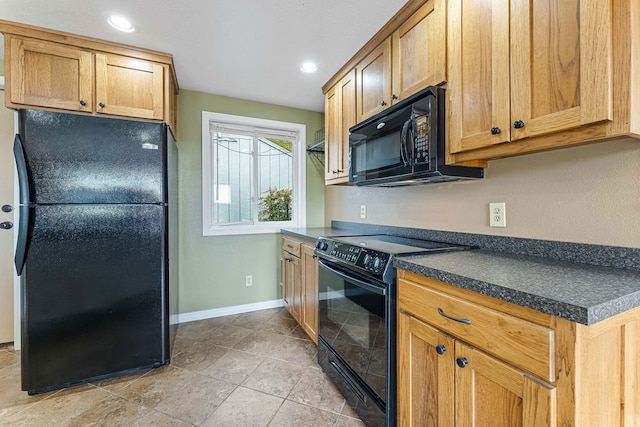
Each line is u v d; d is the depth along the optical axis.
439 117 1.37
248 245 3.11
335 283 1.79
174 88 2.48
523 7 1.04
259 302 3.17
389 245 1.62
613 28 0.82
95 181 1.85
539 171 1.29
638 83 0.80
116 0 1.54
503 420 0.84
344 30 1.82
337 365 1.77
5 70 1.70
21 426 1.50
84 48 1.87
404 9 1.60
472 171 1.48
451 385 1.00
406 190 2.12
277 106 3.18
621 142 1.04
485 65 1.18
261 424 1.52
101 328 1.88
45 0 1.53
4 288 2.31
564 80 0.93
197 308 2.88
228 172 3.10
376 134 1.78
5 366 2.06
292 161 3.43
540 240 1.29
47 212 1.75
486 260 1.21
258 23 1.75
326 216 3.45
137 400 1.71
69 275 1.81
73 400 1.71
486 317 0.88
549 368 0.72
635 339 0.83
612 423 0.78
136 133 1.96
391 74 1.73
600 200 1.10
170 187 2.24
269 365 2.09
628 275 0.94
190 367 2.06
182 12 1.65
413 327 1.17
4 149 2.28
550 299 0.70
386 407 1.30
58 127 1.77
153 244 2.01
